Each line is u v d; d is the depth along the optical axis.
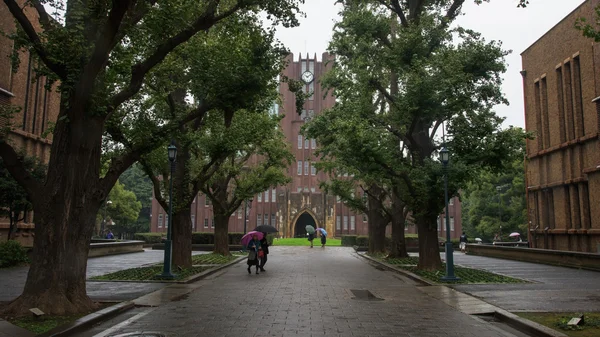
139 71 10.72
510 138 16.14
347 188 28.16
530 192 31.47
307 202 64.38
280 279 15.28
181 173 18.12
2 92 23.69
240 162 27.36
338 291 12.23
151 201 71.50
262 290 12.37
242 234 38.84
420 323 7.98
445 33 16.36
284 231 63.72
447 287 12.96
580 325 7.40
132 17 10.34
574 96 26.02
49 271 8.92
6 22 24.06
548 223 29.53
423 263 17.97
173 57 14.60
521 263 22.64
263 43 13.19
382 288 12.94
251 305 9.81
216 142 17.39
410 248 36.53
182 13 10.96
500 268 19.42
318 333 7.08
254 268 20.02
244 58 13.26
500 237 49.59
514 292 11.74
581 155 25.64
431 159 16.77
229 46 14.50
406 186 18.44
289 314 8.71
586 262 18.69
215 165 19.78
